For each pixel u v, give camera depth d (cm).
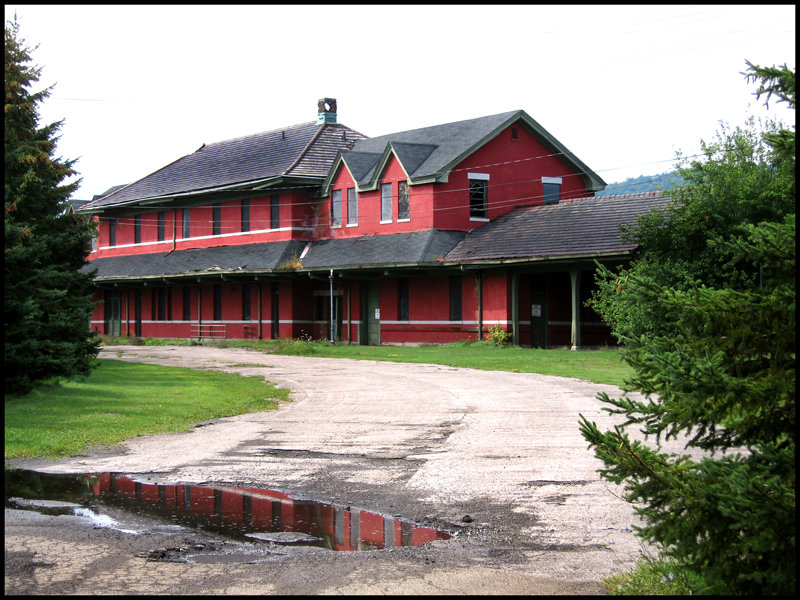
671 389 548
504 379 2292
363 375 2527
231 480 1075
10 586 647
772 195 2536
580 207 3516
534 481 1038
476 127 3997
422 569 695
